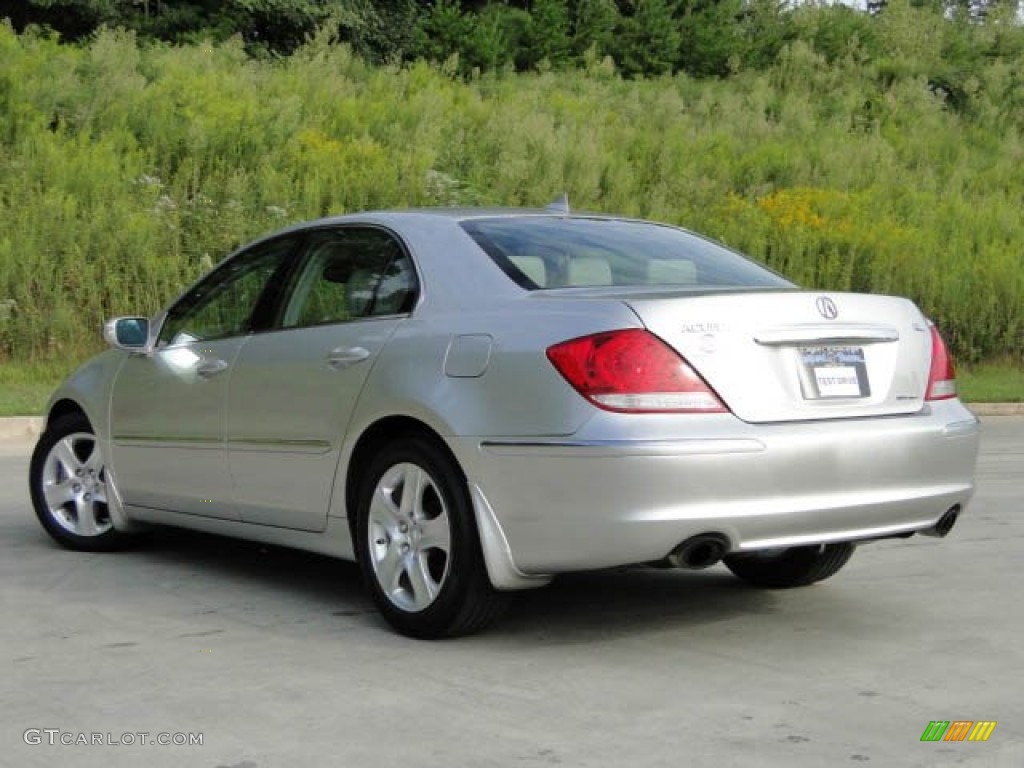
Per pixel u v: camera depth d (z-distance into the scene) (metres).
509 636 5.01
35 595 5.68
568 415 4.43
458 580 4.73
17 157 18.38
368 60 31.98
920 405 4.99
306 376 5.37
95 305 16.47
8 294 16.14
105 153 18.70
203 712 4.02
